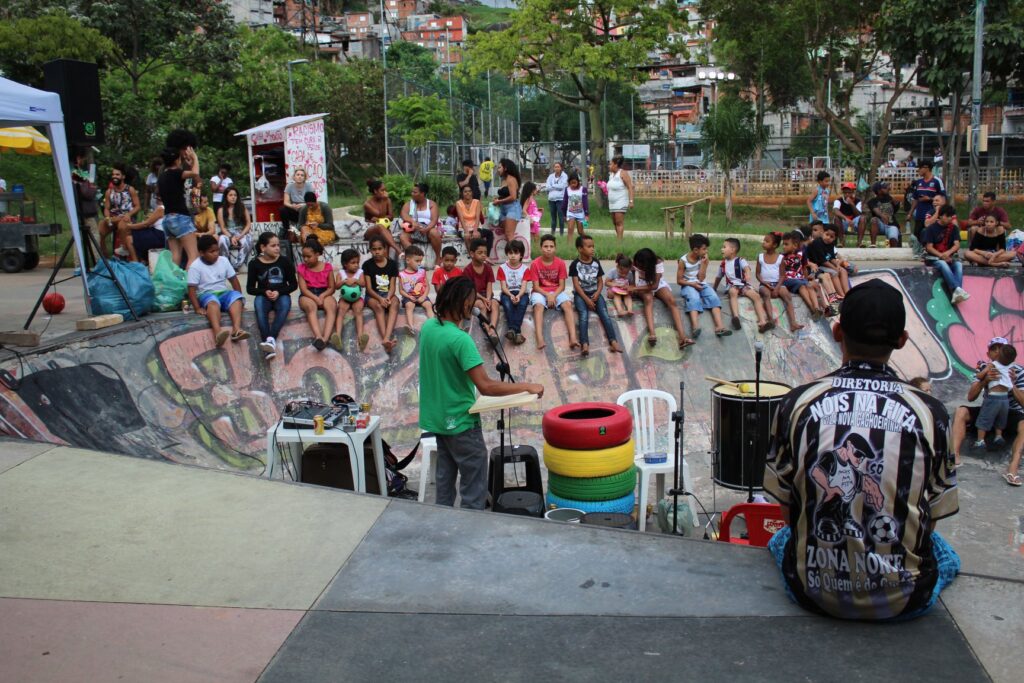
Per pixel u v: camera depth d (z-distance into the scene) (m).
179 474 4.98
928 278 11.79
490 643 3.15
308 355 9.61
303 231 12.66
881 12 22.66
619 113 55.06
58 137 8.09
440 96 37.78
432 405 5.61
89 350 7.90
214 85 36.47
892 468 2.88
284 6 74.69
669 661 2.97
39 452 5.36
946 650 2.94
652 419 7.83
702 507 7.23
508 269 10.28
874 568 2.96
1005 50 19.67
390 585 3.62
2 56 25.08
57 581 3.69
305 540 4.07
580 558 3.80
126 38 31.48
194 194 12.02
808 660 2.92
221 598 3.54
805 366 10.70
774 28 28.81
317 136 16.50
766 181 34.50
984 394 8.78
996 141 39.09
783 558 3.31
